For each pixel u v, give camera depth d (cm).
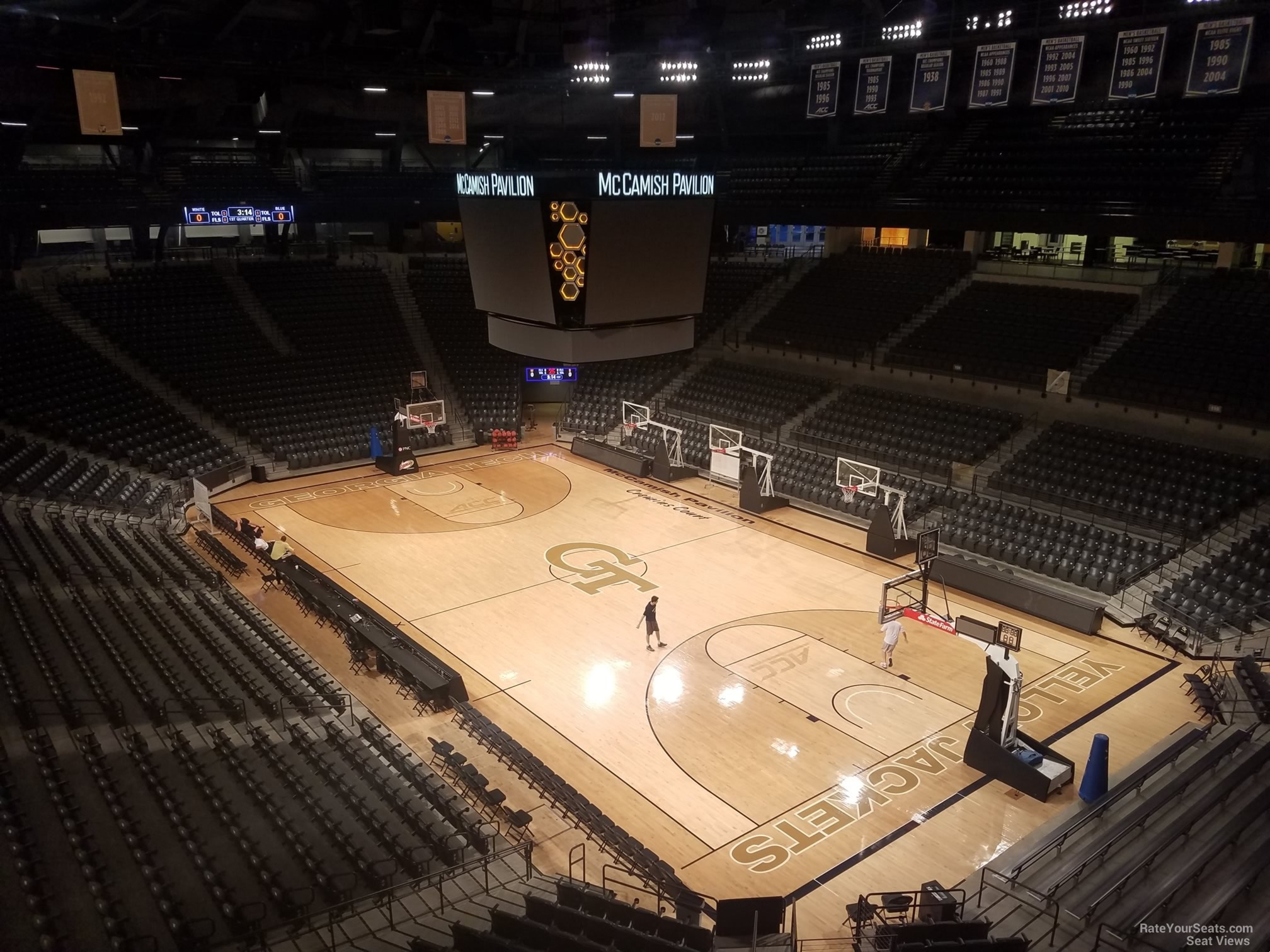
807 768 1633
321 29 3516
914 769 1627
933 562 2420
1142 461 2634
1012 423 2994
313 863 1249
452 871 1273
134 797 1344
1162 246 3716
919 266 3772
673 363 3944
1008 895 1270
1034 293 3362
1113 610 2211
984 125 3628
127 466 2975
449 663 2006
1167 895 1212
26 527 2320
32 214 3194
